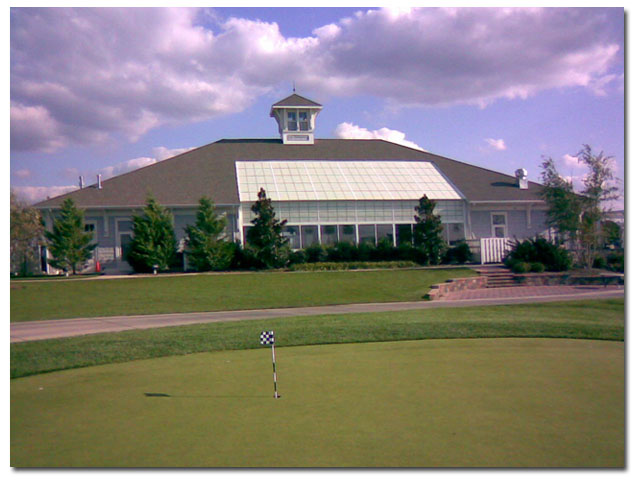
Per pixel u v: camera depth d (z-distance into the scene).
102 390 8.09
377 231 34.88
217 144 40.97
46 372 9.58
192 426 6.20
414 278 26.80
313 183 35.84
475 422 6.10
